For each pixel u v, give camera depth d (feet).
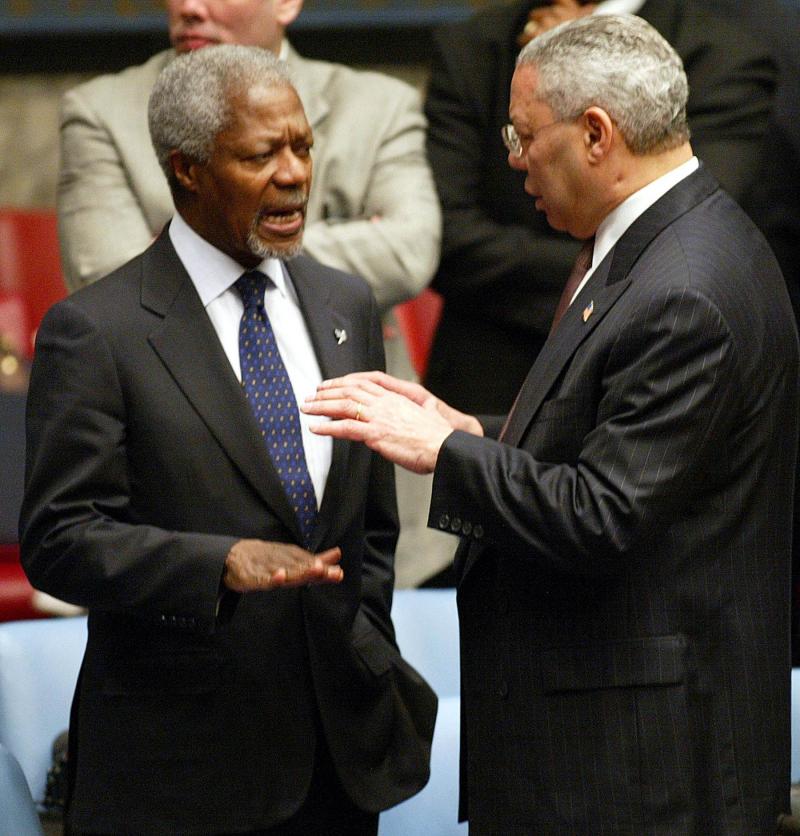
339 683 34.78
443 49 51.90
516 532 32.42
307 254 47.34
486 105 50.83
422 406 34.60
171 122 34.22
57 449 33.22
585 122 33.73
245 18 47.14
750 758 33.14
